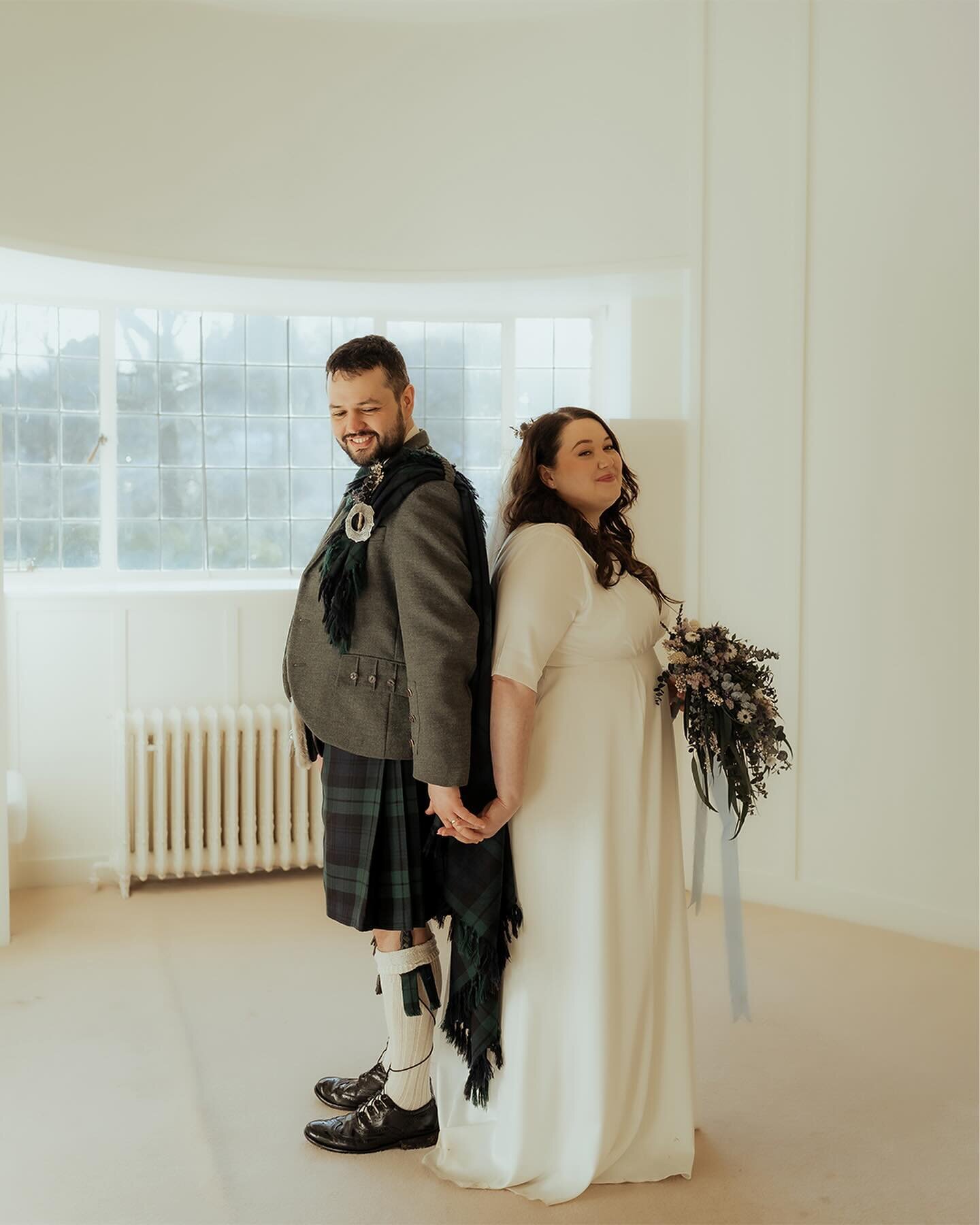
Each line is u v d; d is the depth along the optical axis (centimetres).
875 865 357
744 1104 244
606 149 385
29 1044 269
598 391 448
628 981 210
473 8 384
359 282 396
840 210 353
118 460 432
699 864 239
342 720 209
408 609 200
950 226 330
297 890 391
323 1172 216
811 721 368
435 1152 219
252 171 385
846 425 355
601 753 207
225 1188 210
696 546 380
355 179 393
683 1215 202
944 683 340
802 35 355
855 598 357
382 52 391
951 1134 231
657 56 378
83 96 361
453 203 395
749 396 371
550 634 202
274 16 384
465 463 452
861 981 312
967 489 331
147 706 403
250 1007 292
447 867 211
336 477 453
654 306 412
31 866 393
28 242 351
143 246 373
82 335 425
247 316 442
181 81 376
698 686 213
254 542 448
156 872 383
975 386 327
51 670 393
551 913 207
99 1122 233
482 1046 209
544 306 435
